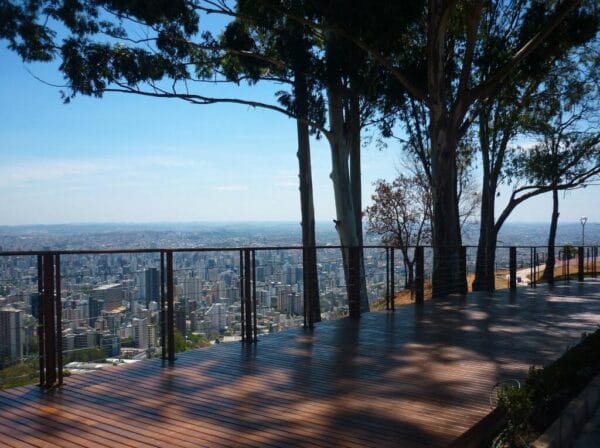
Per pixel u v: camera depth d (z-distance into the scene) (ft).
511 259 54.24
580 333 28.32
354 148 62.23
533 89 70.54
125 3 40.14
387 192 101.91
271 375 19.44
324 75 48.57
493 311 36.94
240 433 13.67
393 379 18.99
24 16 38.93
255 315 25.58
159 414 15.07
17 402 16.08
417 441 13.20
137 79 43.34
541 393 14.97
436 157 50.34
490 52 52.95
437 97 48.78
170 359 21.62
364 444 13.01
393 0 39.47
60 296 17.94
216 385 18.10
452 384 18.33
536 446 12.44
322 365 21.06
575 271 89.81
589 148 73.92
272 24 49.16
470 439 13.53
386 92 53.57
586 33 48.73
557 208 92.43
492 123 75.31
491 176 76.69
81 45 41.98
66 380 18.49
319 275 36.14
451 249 49.44
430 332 28.66
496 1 58.85
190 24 45.19
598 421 15.55
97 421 14.47
